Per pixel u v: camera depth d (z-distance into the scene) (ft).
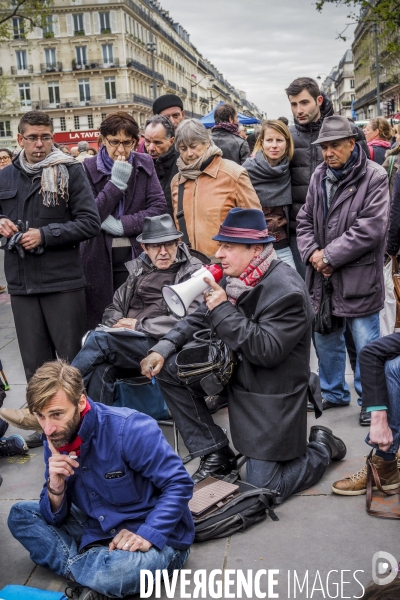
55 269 14.64
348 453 13.44
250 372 11.85
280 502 11.69
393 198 15.85
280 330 11.36
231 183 15.80
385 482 11.71
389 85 220.23
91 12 239.91
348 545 10.41
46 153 14.57
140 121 260.42
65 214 14.73
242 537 10.82
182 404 12.67
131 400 14.52
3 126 248.11
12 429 15.69
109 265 16.83
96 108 245.04
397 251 16.30
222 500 11.05
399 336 11.08
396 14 76.23
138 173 17.03
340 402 15.76
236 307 12.00
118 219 16.75
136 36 262.26
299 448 11.92
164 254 14.26
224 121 22.35
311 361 19.34
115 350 13.17
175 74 343.67
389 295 16.34
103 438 9.25
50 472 9.18
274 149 17.25
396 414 11.19
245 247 11.70
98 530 9.74
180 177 16.34
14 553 10.78
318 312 14.78
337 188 14.37
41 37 241.76
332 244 14.19
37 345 15.03
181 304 11.95
